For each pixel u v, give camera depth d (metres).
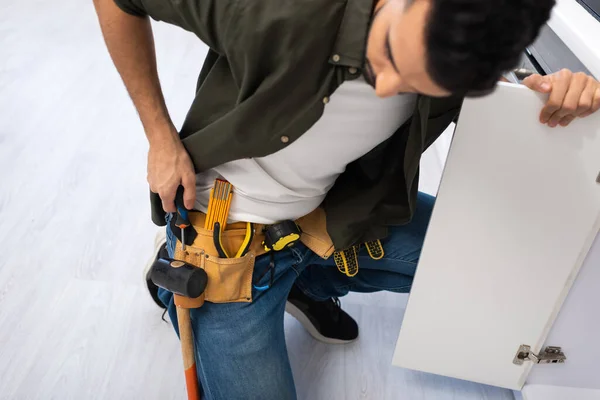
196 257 1.05
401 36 0.61
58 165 1.96
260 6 0.76
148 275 1.37
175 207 1.04
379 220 1.14
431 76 0.61
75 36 2.79
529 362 1.21
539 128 0.88
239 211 1.04
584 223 0.97
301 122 0.84
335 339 1.44
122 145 2.07
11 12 3.00
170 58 2.66
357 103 0.87
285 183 1.02
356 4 0.72
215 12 0.79
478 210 0.99
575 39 0.99
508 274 1.07
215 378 1.09
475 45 0.56
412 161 0.95
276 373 1.10
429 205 1.28
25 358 1.37
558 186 0.93
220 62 0.91
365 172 1.11
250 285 1.08
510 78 1.14
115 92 2.38
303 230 1.14
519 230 1.00
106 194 1.86
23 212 1.77
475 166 0.94
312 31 0.75
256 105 0.83
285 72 0.79
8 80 2.41
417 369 1.30
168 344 1.43
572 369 1.22
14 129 2.12
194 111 0.97
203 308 1.09
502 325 1.16
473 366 1.25
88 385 1.33
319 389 1.36
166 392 1.33
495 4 0.54
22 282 1.55
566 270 1.04
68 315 1.48
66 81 2.43
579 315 1.11
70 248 1.66
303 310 1.40
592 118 0.85
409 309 1.17
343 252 1.17
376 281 1.31
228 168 1.01
